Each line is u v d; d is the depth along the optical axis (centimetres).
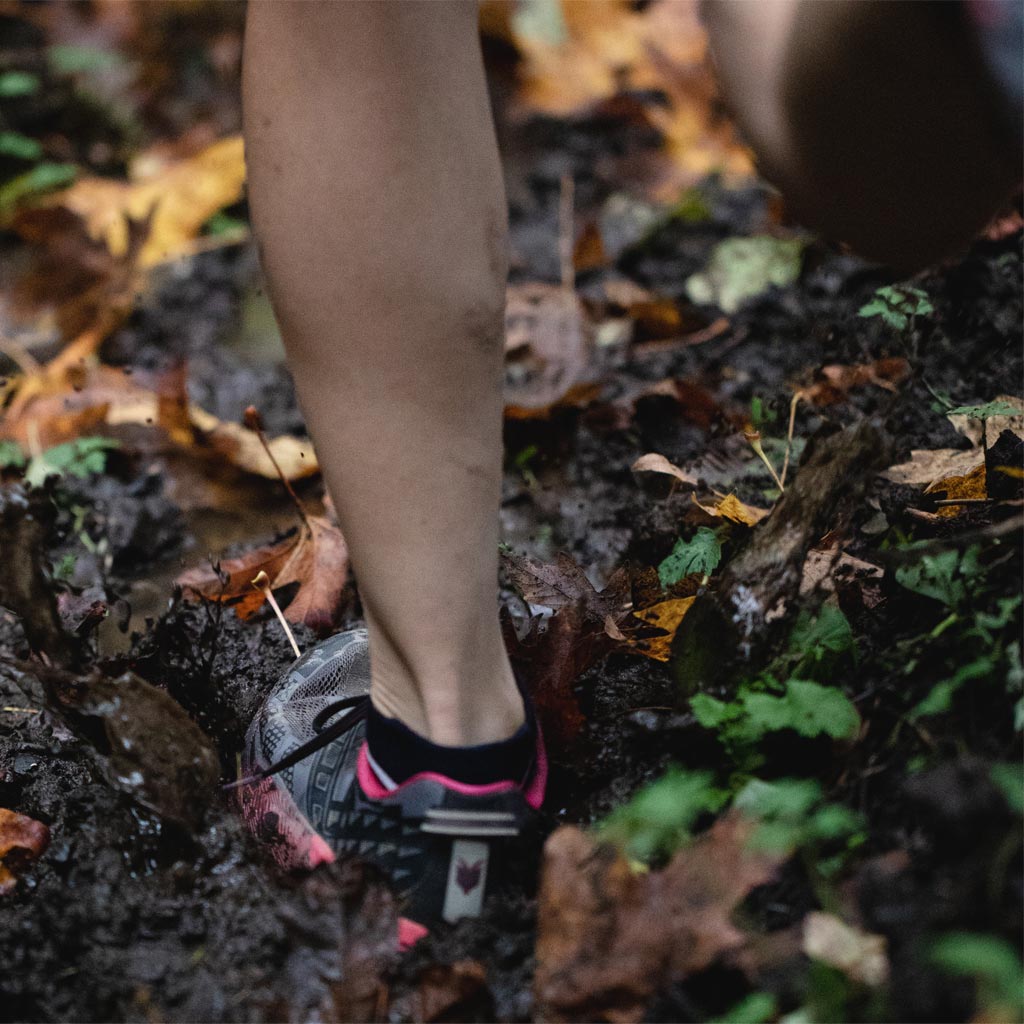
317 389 108
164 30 364
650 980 107
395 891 117
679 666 130
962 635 118
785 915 110
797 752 122
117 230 284
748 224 278
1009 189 124
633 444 215
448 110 102
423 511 108
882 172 124
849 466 122
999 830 100
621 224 283
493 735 116
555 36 344
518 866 122
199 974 117
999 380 193
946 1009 95
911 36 113
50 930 122
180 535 208
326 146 101
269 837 126
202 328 260
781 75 121
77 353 252
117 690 122
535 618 150
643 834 110
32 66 349
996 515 139
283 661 171
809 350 225
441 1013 111
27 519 124
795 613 125
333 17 99
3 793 146
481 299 105
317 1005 112
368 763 119
